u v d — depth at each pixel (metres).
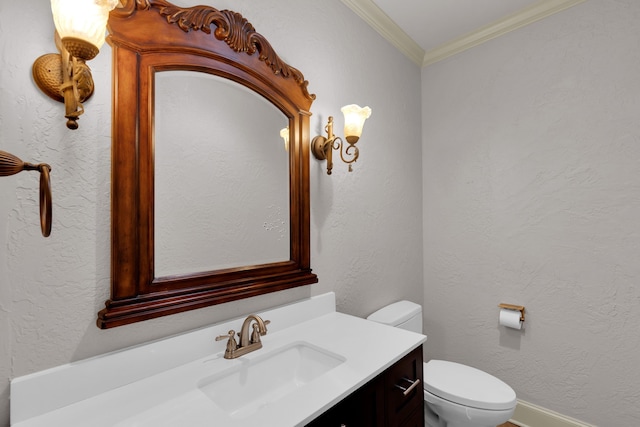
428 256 2.31
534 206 1.86
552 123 1.80
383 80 1.97
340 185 1.63
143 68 0.91
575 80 1.72
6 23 0.72
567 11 1.75
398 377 1.06
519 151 1.91
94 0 0.64
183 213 1.02
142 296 0.90
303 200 1.39
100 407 0.76
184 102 1.03
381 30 1.94
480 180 2.07
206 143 1.09
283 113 1.34
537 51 1.85
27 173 0.74
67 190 0.79
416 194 2.27
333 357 1.05
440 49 2.24
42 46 0.76
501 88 1.99
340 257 1.62
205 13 1.05
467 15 1.91
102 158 0.85
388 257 1.97
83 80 0.72
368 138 1.83
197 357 1.01
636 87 1.55
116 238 0.85
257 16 1.26
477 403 1.32
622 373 1.59
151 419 0.71
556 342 1.78
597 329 1.66
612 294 1.62
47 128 0.76
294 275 1.34
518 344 1.91
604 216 1.64
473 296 2.10
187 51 1.01
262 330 1.02
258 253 1.24
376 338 1.19
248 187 1.21
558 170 1.77
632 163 1.56
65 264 0.79
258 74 1.22
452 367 1.62
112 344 0.86
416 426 1.16
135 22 0.90
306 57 1.46
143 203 0.91
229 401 0.94
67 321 0.79
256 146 1.24
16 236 0.73
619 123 1.60
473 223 2.10
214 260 1.10
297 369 1.14
